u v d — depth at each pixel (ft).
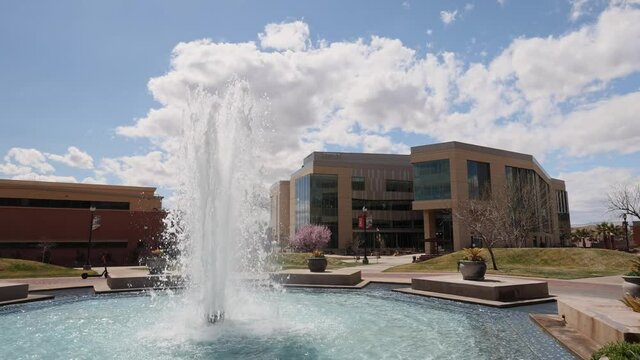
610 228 264.31
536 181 285.02
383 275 97.40
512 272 95.35
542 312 47.29
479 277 61.82
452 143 237.86
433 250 230.48
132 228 180.14
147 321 43.73
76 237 171.94
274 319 44.19
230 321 42.98
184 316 46.01
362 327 40.47
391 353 31.32
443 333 37.73
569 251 118.11
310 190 284.41
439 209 248.93
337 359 29.99
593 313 33.73
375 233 297.74
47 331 39.40
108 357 30.78
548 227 298.56
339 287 72.08
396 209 306.14
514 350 31.76
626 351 22.66
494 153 254.47
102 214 176.55
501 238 170.09
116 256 175.73
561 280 80.43
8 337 37.14
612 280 79.82
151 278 73.97
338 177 290.35
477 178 244.63
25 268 104.12
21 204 167.94
